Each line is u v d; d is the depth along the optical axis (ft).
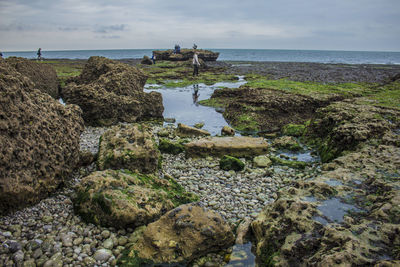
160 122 50.08
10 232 17.03
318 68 159.53
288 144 37.24
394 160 22.22
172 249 15.94
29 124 21.45
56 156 23.31
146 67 151.53
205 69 144.87
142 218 18.63
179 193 23.07
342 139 32.04
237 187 25.98
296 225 15.58
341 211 16.42
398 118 35.73
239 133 45.11
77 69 122.72
